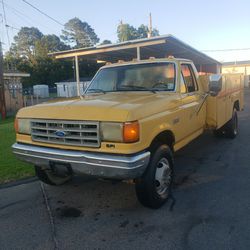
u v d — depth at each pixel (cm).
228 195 448
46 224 382
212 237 335
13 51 9275
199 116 543
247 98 2530
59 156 374
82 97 484
